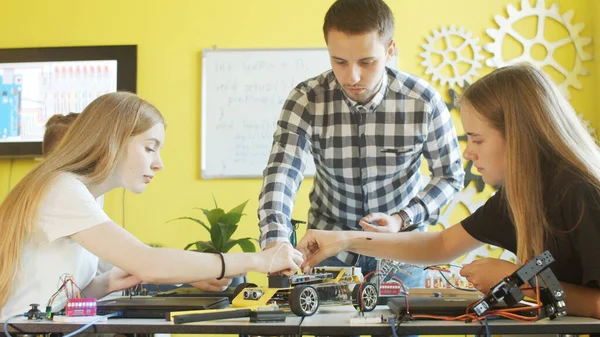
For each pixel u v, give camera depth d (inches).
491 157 53.6
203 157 122.8
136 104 60.7
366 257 77.3
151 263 52.5
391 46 71.7
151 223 122.8
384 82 73.9
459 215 120.8
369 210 78.7
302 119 75.4
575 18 122.6
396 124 74.8
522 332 40.5
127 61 124.6
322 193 81.5
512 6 122.8
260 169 122.5
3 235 54.2
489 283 51.2
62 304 55.1
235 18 125.3
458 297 53.1
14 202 55.0
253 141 123.0
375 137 75.0
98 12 127.3
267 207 70.6
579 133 51.4
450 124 77.2
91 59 125.2
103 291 61.9
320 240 64.9
